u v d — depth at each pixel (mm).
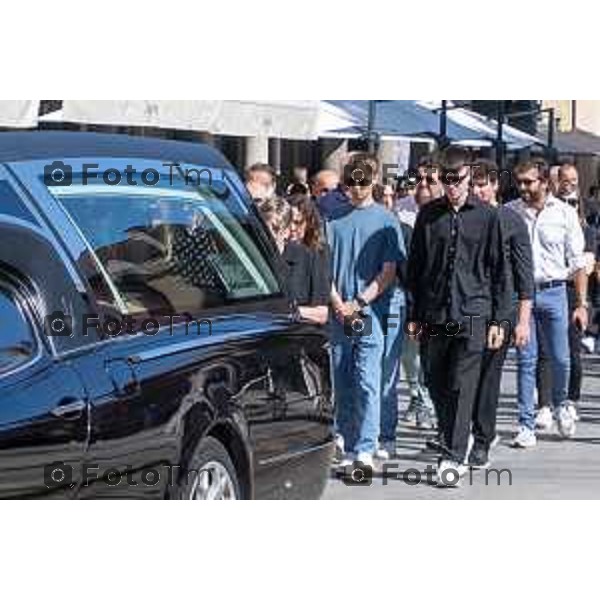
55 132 11227
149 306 10758
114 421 9719
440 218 16703
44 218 10133
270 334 12203
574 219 20531
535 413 21438
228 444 11250
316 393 12969
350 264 17469
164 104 21406
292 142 45406
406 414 22891
